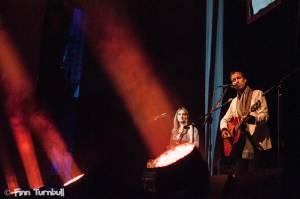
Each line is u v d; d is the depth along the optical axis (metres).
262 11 6.22
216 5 7.83
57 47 8.97
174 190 4.41
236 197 4.30
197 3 8.62
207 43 8.13
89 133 8.95
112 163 8.84
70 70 9.00
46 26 8.94
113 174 8.68
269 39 6.70
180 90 8.66
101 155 8.90
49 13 8.96
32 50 8.91
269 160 6.06
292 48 4.24
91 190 4.82
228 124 5.41
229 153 5.31
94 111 8.98
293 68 3.98
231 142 5.32
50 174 8.76
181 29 8.73
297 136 3.74
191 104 8.55
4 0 8.77
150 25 8.95
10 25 8.82
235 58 7.42
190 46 8.65
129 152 8.88
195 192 4.46
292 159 3.74
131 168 8.80
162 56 8.88
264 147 5.07
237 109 5.37
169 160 4.46
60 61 8.98
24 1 8.88
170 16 8.84
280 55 6.39
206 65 8.11
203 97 8.42
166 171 4.39
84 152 8.90
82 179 4.88
